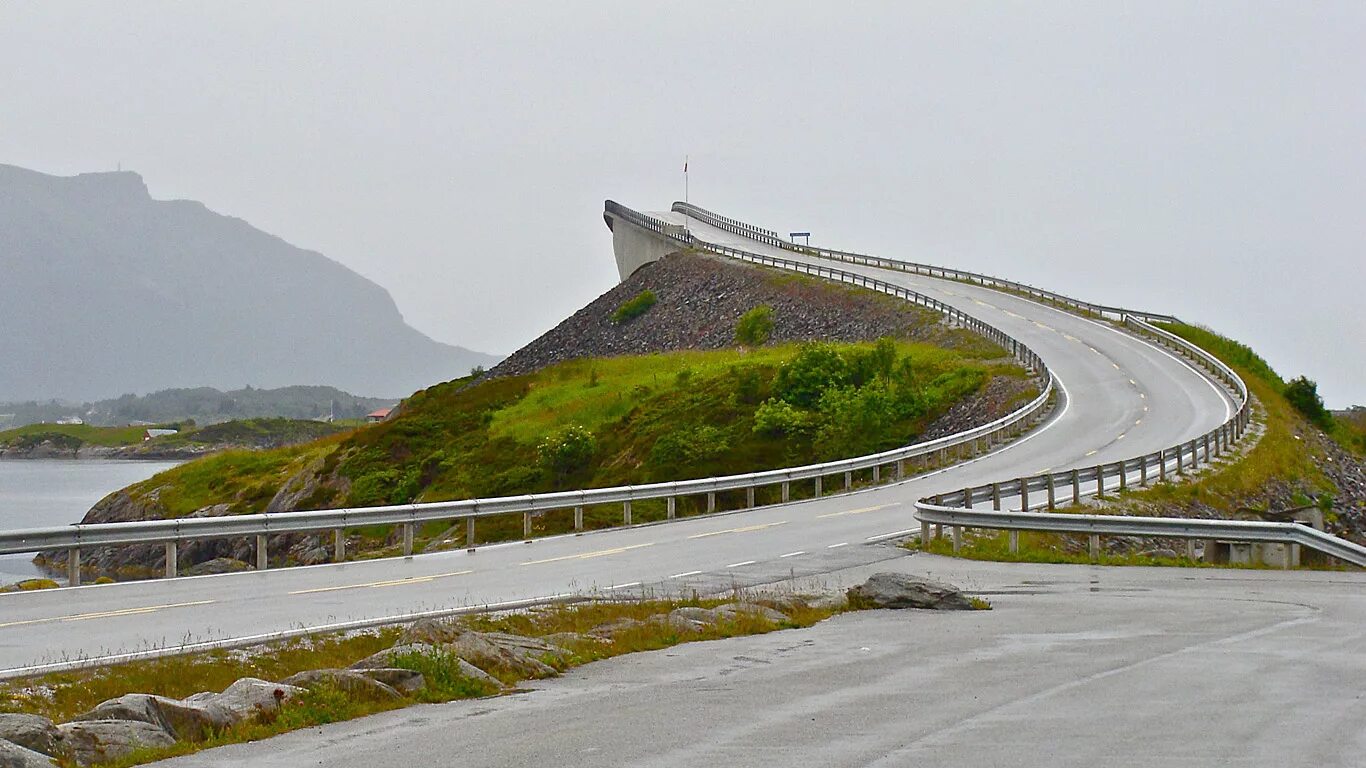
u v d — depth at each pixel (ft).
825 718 36.37
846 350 231.71
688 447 199.11
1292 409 217.77
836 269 340.80
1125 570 82.89
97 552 215.31
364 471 236.63
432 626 48.75
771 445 197.77
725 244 435.53
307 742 34.78
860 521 109.50
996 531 101.04
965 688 40.98
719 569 81.10
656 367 273.95
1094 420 181.98
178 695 43.37
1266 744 31.65
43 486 465.88
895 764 30.12
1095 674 43.19
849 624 59.00
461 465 230.27
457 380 367.86
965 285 341.21
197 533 79.20
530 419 244.42
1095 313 294.25
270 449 284.82
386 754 32.94
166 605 64.85
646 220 463.42
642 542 97.60
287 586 73.20
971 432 159.63
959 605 63.77
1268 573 81.20
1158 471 136.98
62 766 31.71
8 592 69.82
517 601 64.85
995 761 30.25
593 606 62.59
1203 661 45.75
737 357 267.59
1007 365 220.64
